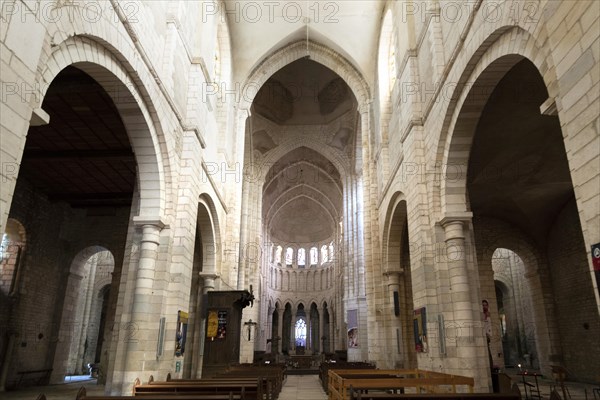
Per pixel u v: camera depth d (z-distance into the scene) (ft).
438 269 41.50
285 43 86.07
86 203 72.02
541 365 69.46
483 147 49.11
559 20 20.99
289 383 74.13
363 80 86.12
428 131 45.96
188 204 45.73
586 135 18.88
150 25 39.45
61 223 72.02
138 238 41.63
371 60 83.66
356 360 99.30
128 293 40.60
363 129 83.82
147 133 39.47
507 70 32.99
